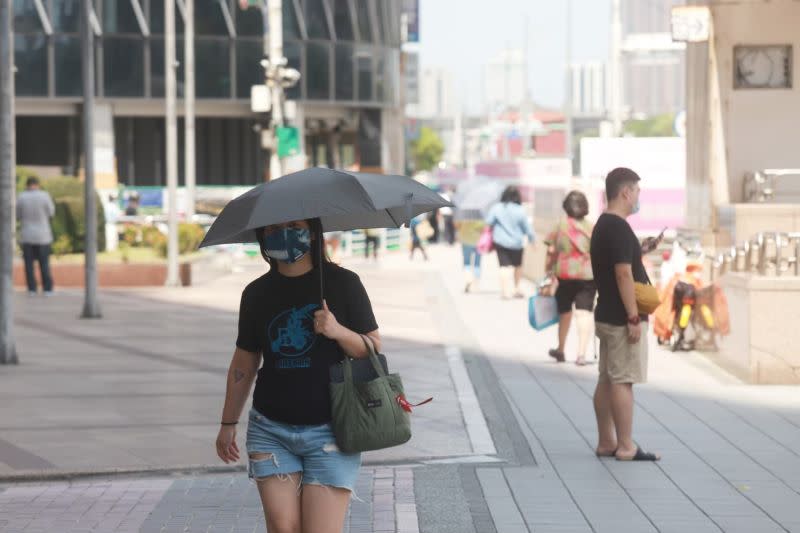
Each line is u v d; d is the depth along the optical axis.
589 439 14.64
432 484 12.44
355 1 82.12
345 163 96.62
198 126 89.81
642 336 13.27
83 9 28.78
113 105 78.25
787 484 12.19
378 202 7.34
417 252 66.75
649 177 38.69
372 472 13.05
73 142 79.88
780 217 25.02
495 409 16.77
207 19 76.88
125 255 40.28
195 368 20.91
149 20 76.44
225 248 51.59
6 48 20.94
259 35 77.62
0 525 11.05
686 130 28.73
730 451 13.79
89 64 29.00
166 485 12.64
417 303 34.00
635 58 108.00
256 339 7.61
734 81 27.11
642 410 16.45
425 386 18.91
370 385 7.36
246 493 12.21
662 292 23.22
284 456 7.48
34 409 16.89
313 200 7.30
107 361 21.83
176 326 27.59
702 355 22.09
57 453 13.96
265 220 7.25
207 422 15.89
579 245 20.91
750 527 10.59
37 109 77.25
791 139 27.06
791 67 27.06
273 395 7.46
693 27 27.11
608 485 12.25
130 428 15.48
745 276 18.88
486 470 13.04
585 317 21.05
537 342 24.72
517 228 34.69
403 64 109.19
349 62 83.19
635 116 100.94
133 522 11.11
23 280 38.78
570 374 20.11
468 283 37.53
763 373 18.55
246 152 90.81
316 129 93.38
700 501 11.54
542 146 161.12
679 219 38.78
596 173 38.62
